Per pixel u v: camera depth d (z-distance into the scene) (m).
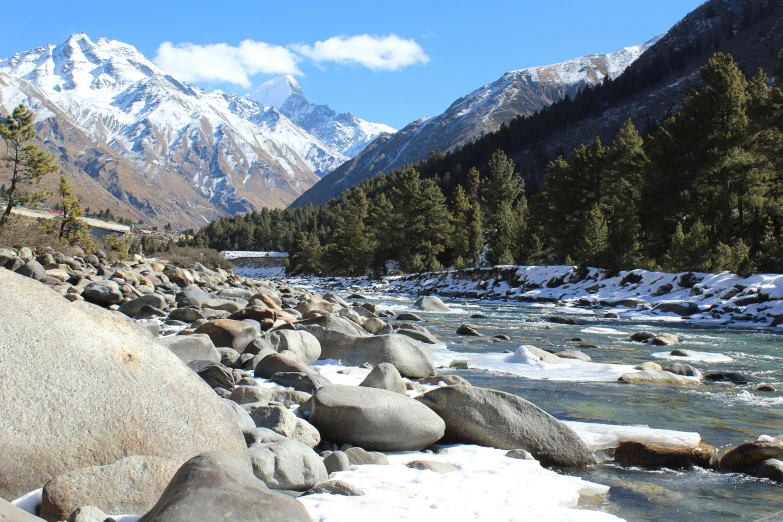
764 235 37.59
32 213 48.03
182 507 3.35
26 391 4.23
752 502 5.15
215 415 4.86
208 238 177.00
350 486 4.77
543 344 15.45
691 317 24.25
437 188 76.56
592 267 36.16
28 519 3.20
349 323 13.36
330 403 6.29
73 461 4.23
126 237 51.06
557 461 6.23
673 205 39.56
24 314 4.45
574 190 52.19
